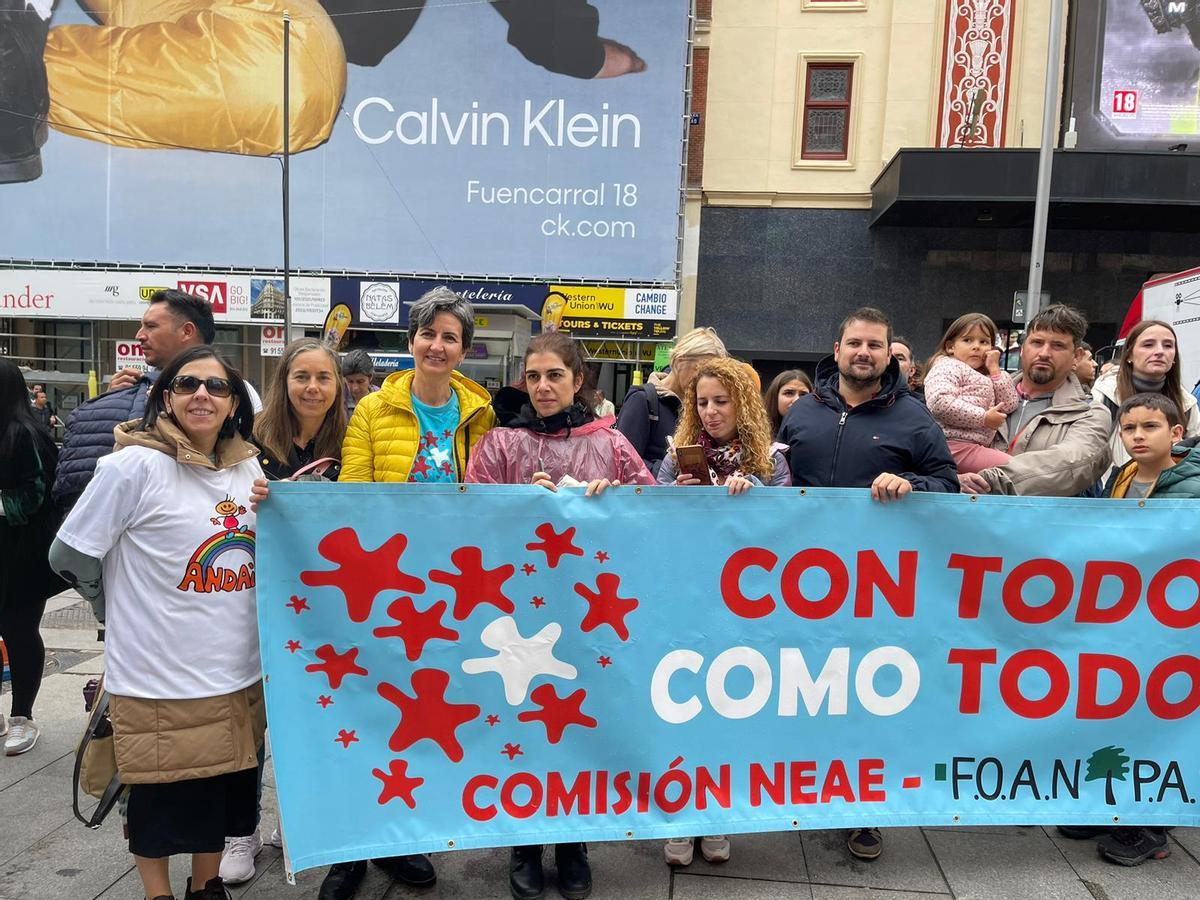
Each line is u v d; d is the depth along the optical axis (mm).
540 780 2525
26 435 3254
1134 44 11984
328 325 13297
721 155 13500
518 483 2670
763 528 2629
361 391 5508
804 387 4445
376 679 2430
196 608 2125
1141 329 3760
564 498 2547
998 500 2693
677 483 2826
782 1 13148
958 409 3408
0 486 3256
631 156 12977
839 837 2916
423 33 13070
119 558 2111
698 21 13242
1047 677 2719
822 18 13102
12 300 13516
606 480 2611
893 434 2861
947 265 13266
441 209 13266
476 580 2500
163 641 2086
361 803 2389
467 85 13078
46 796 3105
